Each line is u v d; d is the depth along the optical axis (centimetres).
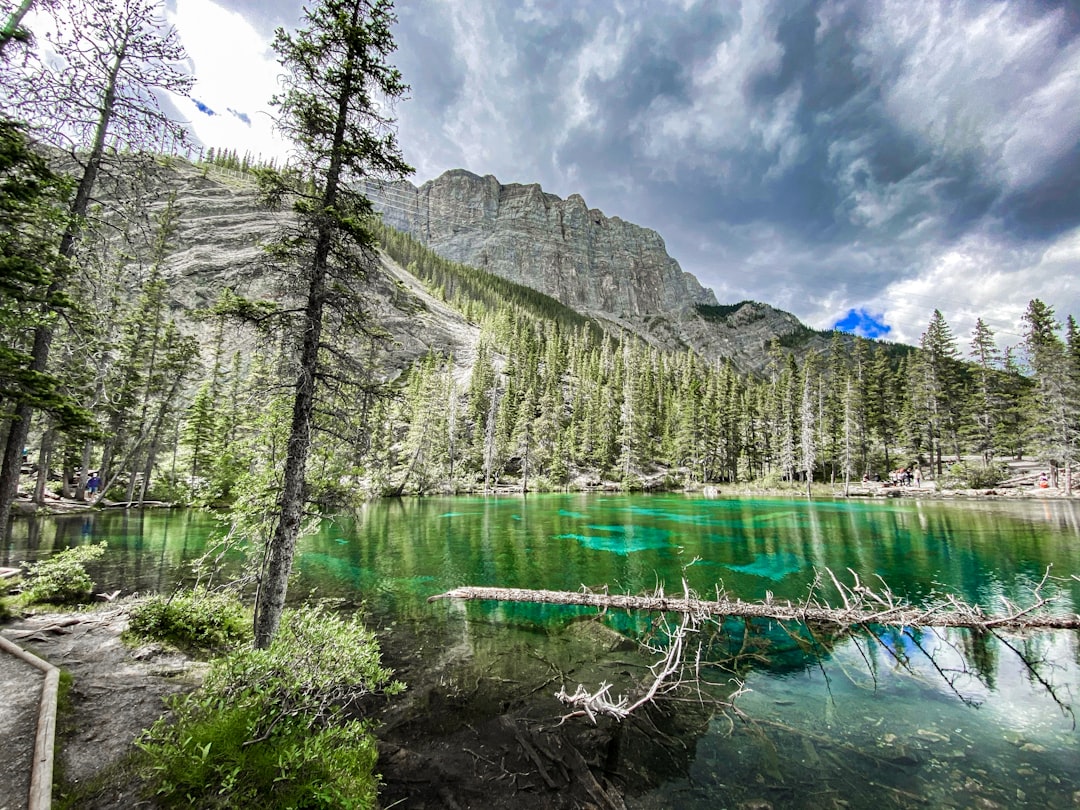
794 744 797
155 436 3475
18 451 1020
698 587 1744
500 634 1270
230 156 10550
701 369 10462
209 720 642
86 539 2253
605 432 7312
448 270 15625
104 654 952
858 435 6153
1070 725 861
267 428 1118
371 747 723
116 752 621
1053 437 4447
